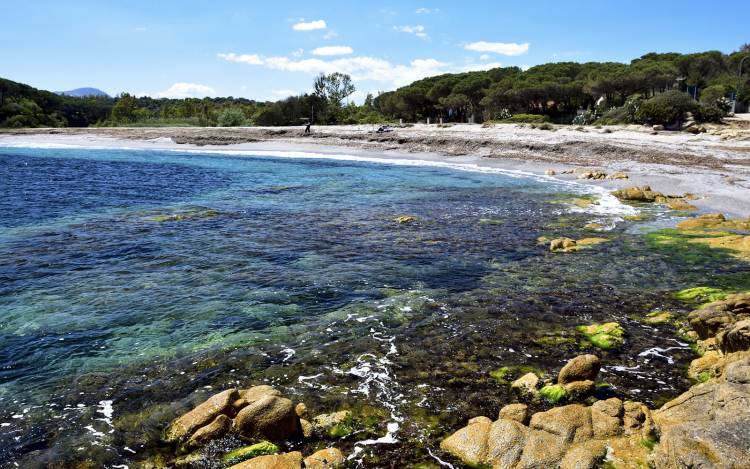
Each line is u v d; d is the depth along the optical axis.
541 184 32.81
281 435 7.46
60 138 72.12
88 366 9.77
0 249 17.12
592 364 8.84
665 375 9.36
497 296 13.34
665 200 26.30
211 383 9.19
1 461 7.17
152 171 39.22
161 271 15.18
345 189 31.17
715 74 86.38
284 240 18.84
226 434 7.41
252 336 11.05
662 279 14.45
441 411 8.28
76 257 16.42
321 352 10.33
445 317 12.03
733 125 54.62
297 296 13.34
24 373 9.50
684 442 6.39
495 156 45.31
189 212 23.48
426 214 23.69
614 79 75.25
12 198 26.23
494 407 8.37
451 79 91.94
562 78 83.69
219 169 41.28
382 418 8.09
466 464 6.92
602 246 17.83
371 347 10.54
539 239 18.88
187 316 12.03
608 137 47.72
